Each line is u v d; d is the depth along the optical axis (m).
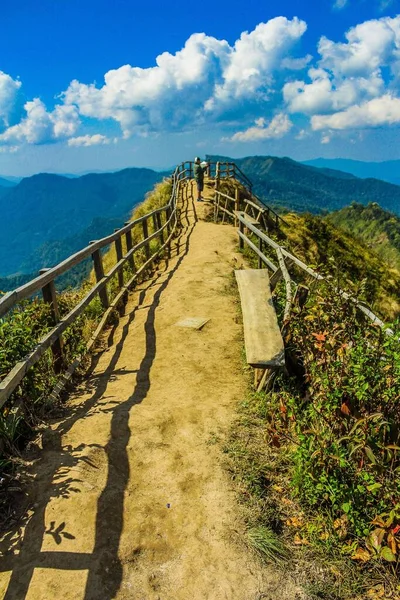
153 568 2.46
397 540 2.35
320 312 3.82
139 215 19.41
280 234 18.62
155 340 5.95
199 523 2.77
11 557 2.49
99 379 4.93
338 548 2.58
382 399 2.93
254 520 2.78
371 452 2.47
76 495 2.96
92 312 6.89
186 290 7.96
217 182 22.38
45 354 4.60
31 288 3.99
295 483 2.95
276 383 4.32
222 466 3.28
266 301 5.34
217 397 4.37
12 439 3.35
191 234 13.87
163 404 4.23
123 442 3.57
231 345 5.70
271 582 2.39
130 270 9.60
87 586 2.34
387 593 2.32
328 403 3.07
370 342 3.36
